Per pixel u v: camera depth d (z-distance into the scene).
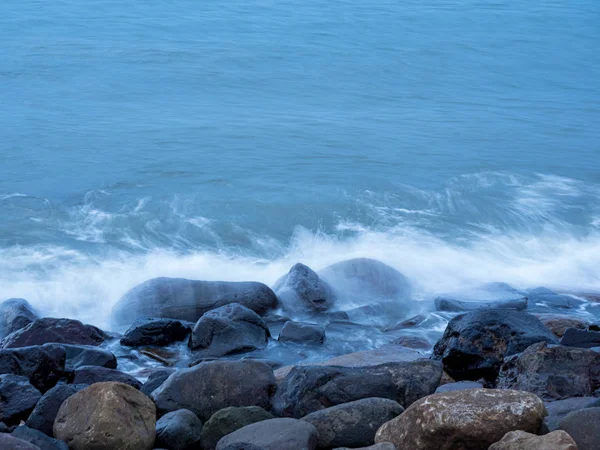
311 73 30.03
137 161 19.38
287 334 10.39
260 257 14.24
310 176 18.77
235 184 17.97
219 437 6.29
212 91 27.03
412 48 34.91
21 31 34.00
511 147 22.05
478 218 16.66
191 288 11.67
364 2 44.00
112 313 11.56
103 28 35.38
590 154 21.73
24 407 6.95
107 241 14.55
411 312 11.95
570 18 42.88
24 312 10.90
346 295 12.24
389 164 19.97
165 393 6.93
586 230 16.28
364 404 6.18
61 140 20.80
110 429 5.90
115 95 25.89
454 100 27.59
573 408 6.36
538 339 8.41
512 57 34.56
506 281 13.60
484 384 8.30
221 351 9.80
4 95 25.11
